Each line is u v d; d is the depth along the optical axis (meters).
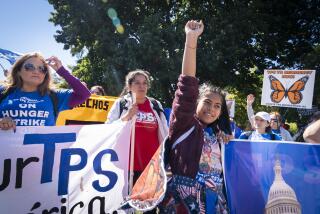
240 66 19.58
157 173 2.48
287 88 7.58
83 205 3.16
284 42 20.83
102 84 19.53
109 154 3.28
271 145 2.84
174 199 2.43
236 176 2.90
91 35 19.08
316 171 2.67
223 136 2.78
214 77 18.12
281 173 2.80
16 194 2.96
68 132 3.15
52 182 3.07
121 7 18.67
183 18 17.70
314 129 2.56
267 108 20.81
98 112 6.36
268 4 19.62
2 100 3.15
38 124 3.22
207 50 16.84
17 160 2.96
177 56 16.14
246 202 2.90
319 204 2.66
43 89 3.29
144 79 4.14
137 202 2.58
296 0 20.28
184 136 2.48
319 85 16.44
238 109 23.27
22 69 3.15
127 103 4.09
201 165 2.51
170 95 18.41
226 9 18.41
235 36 17.34
